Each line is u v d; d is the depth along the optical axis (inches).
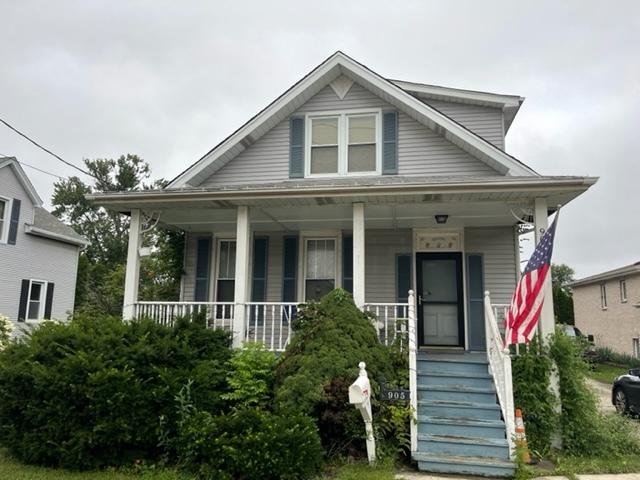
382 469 215.5
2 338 419.8
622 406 410.9
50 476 209.3
